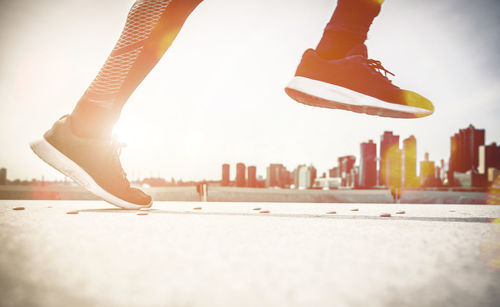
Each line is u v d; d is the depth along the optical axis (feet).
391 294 1.93
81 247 3.25
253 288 2.04
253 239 3.93
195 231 4.60
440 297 1.88
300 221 6.23
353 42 7.11
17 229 4.51
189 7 6.19
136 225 5.21
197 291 1.98
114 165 8.25
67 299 1.81
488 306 1.74
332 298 1.86
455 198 66.08
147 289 2.01
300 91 6.93
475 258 2.92
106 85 6.89
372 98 6.79
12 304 1.71
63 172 7.86
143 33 6.28
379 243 3.70
